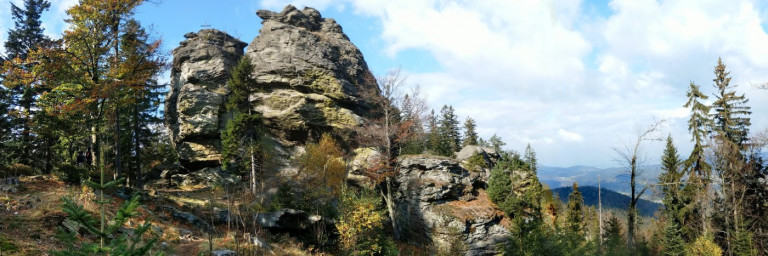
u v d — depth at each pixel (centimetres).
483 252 3394
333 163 3544
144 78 2766
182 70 4853
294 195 3191
